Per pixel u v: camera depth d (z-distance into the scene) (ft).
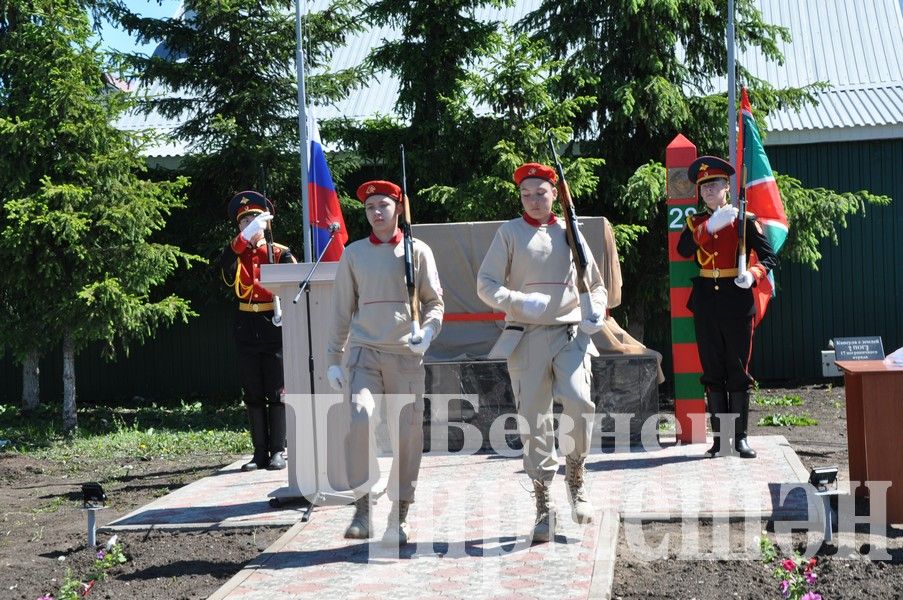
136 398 53.11
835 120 48.78
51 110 39.52
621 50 45.14
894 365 19.31
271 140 45.50
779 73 54.03
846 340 25.63
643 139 45.80
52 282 39.37
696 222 25.04
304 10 48.98
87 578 17.90
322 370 21.72
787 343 50.60
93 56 41.65
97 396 53.52
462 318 29.63
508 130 42.29
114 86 46.80
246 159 44.93
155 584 17.28
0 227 40.11
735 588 15.65
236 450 34.01
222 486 25.16
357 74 46.91
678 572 16.51
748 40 45.52
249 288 26.73
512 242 18.47
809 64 54.44
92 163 40.45
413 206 45.14
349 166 47.39
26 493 27.73
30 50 40.50
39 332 41.32
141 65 45.14
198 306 52.80
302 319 21.74
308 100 45.96
